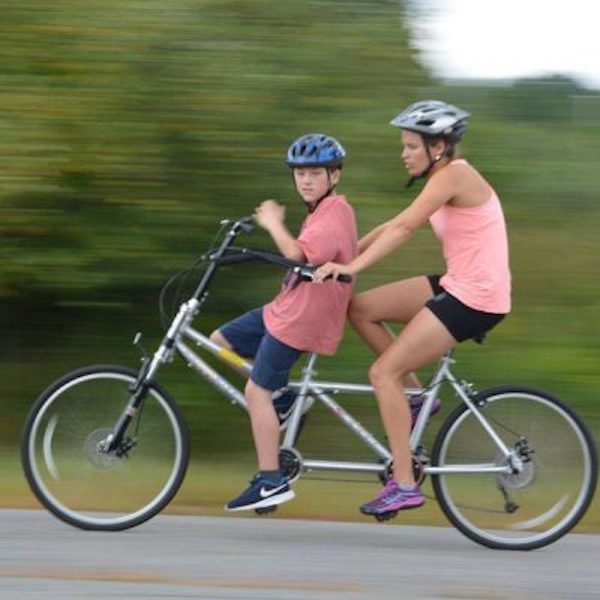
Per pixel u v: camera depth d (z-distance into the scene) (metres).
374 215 32.25
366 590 19.20
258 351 22.67
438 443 23.05
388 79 32.91
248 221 23.12
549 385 33.12
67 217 31.80
